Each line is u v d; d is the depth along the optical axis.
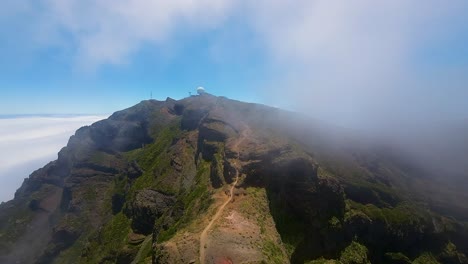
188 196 99.25
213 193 82.44
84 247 131.50
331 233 79.12
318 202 79.94
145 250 98.94
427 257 105.00
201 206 81.62
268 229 69.06
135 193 130.88
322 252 75.25
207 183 96.06
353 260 78.12
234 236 60.47
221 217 68.38
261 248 60.06
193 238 59.19
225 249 55.84
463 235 119.69
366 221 90.38
